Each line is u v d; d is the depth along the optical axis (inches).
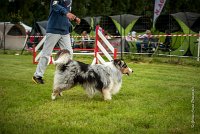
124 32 799.1
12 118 215.3
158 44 769.6
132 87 343.0
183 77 434.9
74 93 306.3
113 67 287.0
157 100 281.0
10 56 765.9
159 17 820.0
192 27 756.6
